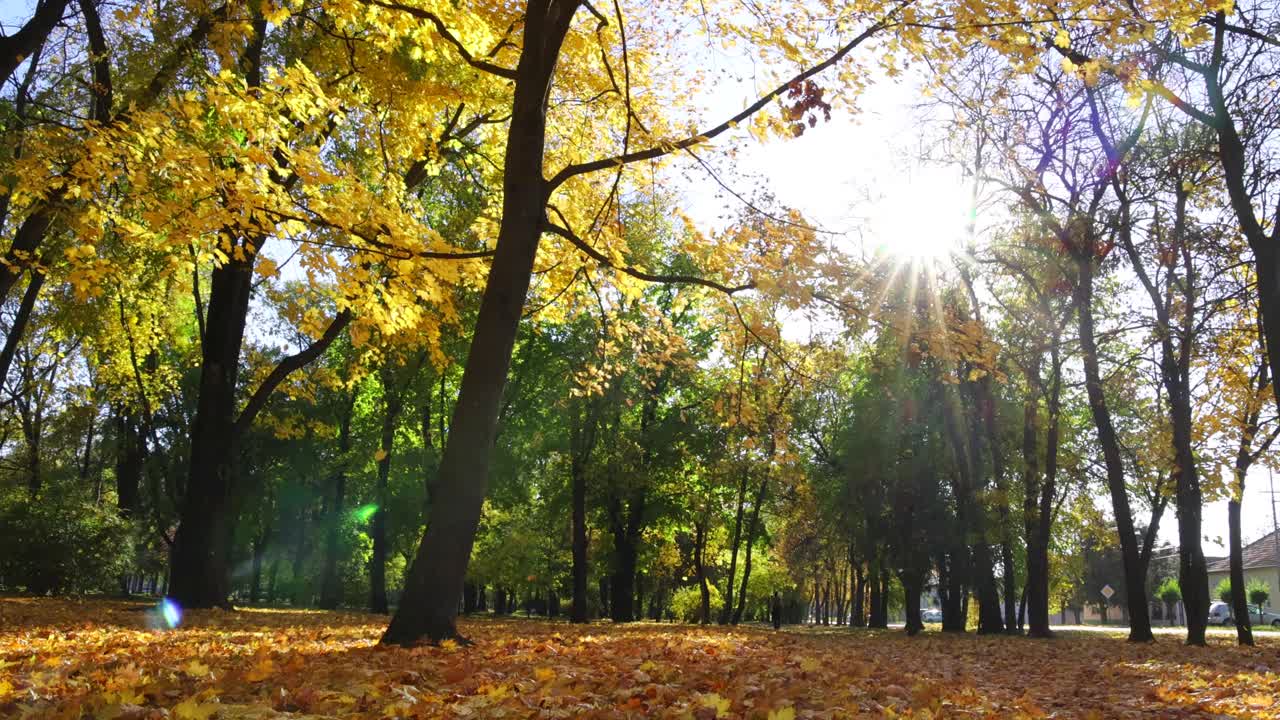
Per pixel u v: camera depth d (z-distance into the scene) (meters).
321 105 9.79
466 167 15.74
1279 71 13.85
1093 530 30.94
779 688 6.18
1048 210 20.12
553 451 30.91
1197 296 19.00
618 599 31.67
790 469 27.83
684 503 31.36
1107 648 16.33
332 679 5.80
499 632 14.07
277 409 30.88
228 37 10.55
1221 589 68.88
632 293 12.06
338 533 35.44
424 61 12.12
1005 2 8.70
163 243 9.33
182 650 8.12
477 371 9.01
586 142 12.70
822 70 9.76
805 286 9.70
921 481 25.86
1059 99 16.47
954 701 6.42
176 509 32.16
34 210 11.96
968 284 21.41
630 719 4.83
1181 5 8.57
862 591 48.41
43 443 34.50
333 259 9.60
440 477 8.88
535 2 9.45
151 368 28.03
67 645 8.55
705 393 28.45
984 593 25.92
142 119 9.15
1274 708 6.61
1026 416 24.05
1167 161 17.20
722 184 9.91
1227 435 19.55
